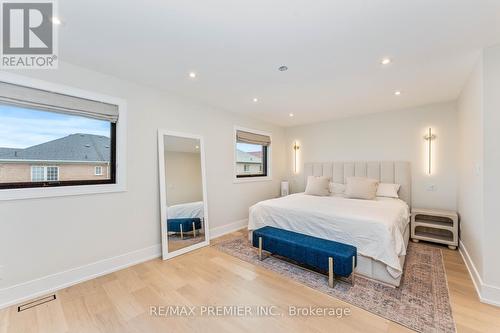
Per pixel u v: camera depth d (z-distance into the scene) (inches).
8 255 75.7
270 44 75.3
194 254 118.9
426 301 75.4
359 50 78.8
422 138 145.7
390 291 82.0
